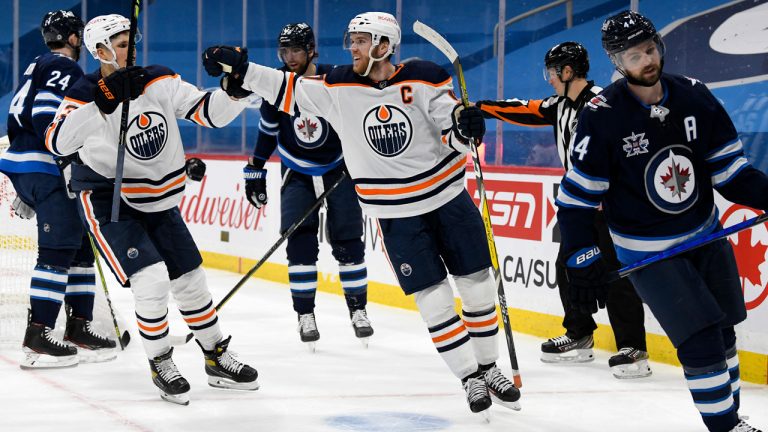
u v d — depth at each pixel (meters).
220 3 21.97
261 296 16.44
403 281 8.20
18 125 10.31
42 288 10.20
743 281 10.26
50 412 8.52
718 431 6.70
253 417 8.43
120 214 8.69
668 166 6.52
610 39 6.29
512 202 13.20
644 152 6.51
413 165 8.02
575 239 6.79
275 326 13.43
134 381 9.80
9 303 13.12
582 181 6.65
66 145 8.33
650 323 11.25
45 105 9.77
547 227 12.58
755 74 12.22
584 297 6.84
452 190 8.17
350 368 10.62
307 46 11.19
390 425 8.19
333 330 13.10
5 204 13.14
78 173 8.77
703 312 6.53
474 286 8.39
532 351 11.68
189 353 11.27
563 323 11.04
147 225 8.94
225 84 8.22
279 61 20.75
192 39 22.98
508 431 8.02
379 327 13.36
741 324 10.26
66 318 10.98
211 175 20.77
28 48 26.88
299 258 11.63
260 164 11.80
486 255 8.31
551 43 15.77
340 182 11.62
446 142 8.00
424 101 7.90
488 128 15.60
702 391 6.64
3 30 27.05
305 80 8.16
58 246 10.21
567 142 9.94
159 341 8.78
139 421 8.24
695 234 6.71
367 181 8.16
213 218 20.64
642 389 9.69
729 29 12.60
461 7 16.98
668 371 10.60
